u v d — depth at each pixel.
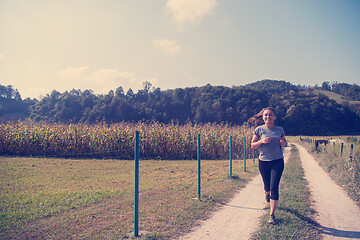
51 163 14.87
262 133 5.25
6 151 19.23
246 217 5.27
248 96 90.00
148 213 5.53
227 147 20.98
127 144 19.64
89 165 14.48
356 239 4.05
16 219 5.39
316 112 94.25
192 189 8.00
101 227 4.73
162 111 83.94
